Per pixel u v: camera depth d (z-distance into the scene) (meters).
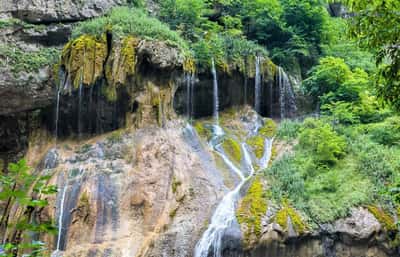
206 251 13.73
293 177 16.16
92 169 15.88
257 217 14.13
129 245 13.79
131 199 14.97
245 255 13.49
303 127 19.20
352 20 6.79
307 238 13.95
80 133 18.08
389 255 14.02
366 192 15.28
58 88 18.34
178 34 19.83
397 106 6.71
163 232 14.11
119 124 17.75
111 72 17.47
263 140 19.44
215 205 15.16
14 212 14.20
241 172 17.20
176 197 15.16
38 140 18.62
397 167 16.42
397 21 6.08
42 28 19.84
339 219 14.41
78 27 19.22
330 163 17.31
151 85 17.58
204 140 18.69
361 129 19.34
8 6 19.77
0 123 19.12
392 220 14.42
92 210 14.55
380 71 6.56
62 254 13.66
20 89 18.16
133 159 16.08
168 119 17.91
